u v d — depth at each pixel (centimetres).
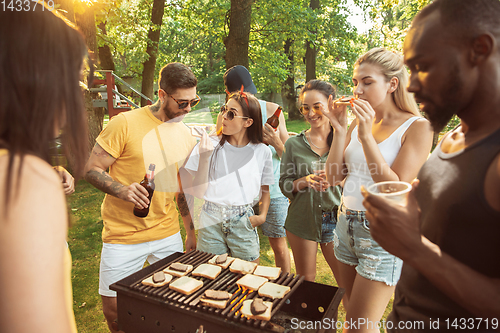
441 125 89
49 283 57
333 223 232
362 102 159
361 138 162
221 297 141
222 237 207
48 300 57
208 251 210
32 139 59
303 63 2014
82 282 331
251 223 215
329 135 238
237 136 200
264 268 173
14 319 55
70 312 69
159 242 221
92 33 737
